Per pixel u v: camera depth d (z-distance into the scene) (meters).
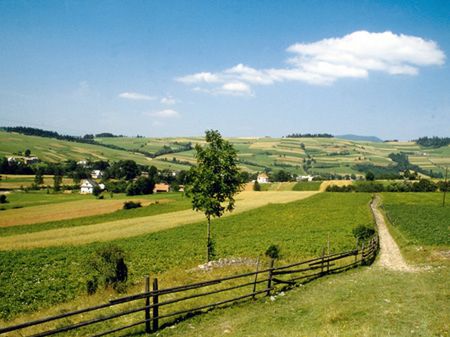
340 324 13.87
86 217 84.94
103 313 15.96
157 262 36.22
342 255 26.05
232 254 38.41
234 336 13.08
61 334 13.53
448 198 109.44
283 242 44.81
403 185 134.25
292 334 12.82
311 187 147.88
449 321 13.83
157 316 14.02
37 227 74.38
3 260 41.06
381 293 18.58
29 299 24.38
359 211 80.38
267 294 18.55
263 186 156.50
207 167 30.47
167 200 109.00
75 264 38.03
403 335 12.55
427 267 26.80
